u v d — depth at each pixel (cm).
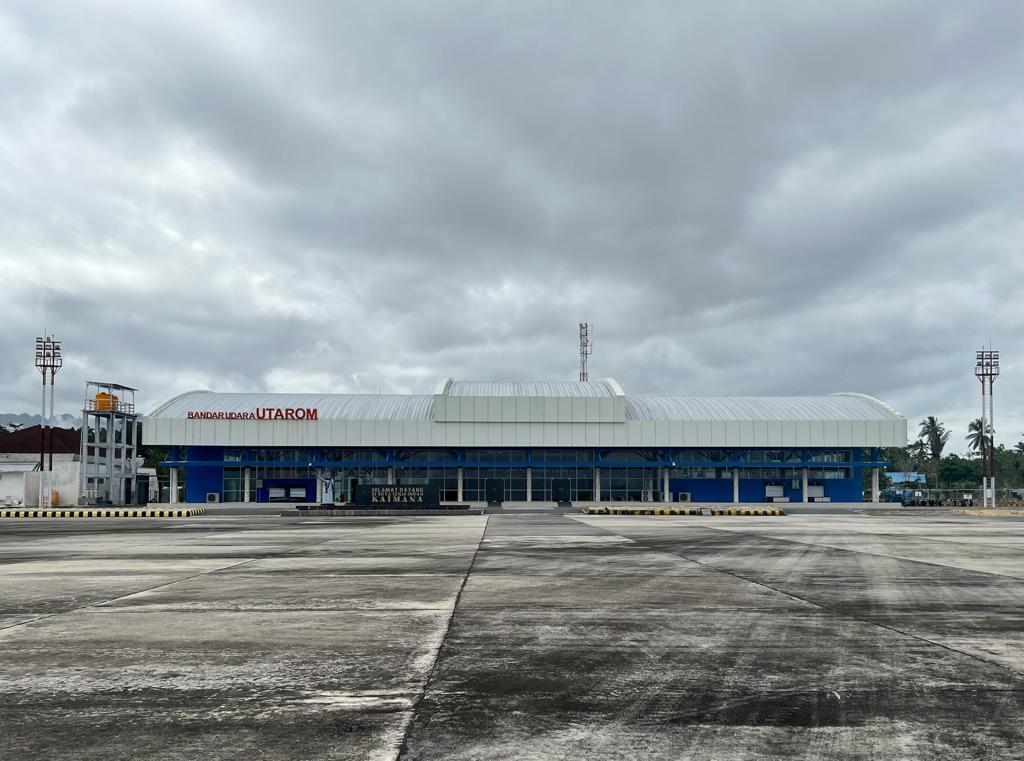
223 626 943
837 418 6656
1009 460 12194
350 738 536
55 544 2292
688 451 6650
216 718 580
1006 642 854
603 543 2255
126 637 878
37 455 7744
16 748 518
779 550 2020
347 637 876
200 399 6731
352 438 6272
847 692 652
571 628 929
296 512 4816
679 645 834
